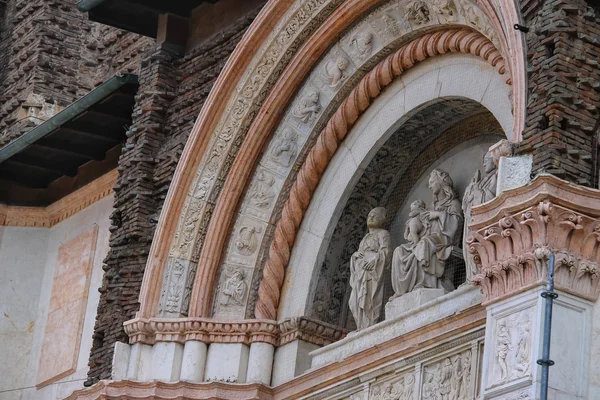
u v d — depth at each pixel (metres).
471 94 20.61
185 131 24.27
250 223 23.41
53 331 28.09
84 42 31.67
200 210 23.59
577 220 16.78
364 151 22.47
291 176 23.28
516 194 17.09
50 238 29.23
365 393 20.53
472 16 20.25
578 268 16.78
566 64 17.55
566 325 16.53
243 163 23.47
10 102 31.50
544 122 17.45
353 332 21.47
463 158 21.86
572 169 17.11
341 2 22.34
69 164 28.72
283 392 22.12
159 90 24.75
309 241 22.91
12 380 28.38
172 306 23.38
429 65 21.61
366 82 22.38
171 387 22.70
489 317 17.25
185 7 25.19
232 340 22.89
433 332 19.59
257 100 23.36
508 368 16.70
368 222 22.38
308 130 23.16
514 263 16.98
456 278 21.03
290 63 23.11
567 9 17.78
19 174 29.27
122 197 24.62
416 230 21.31
